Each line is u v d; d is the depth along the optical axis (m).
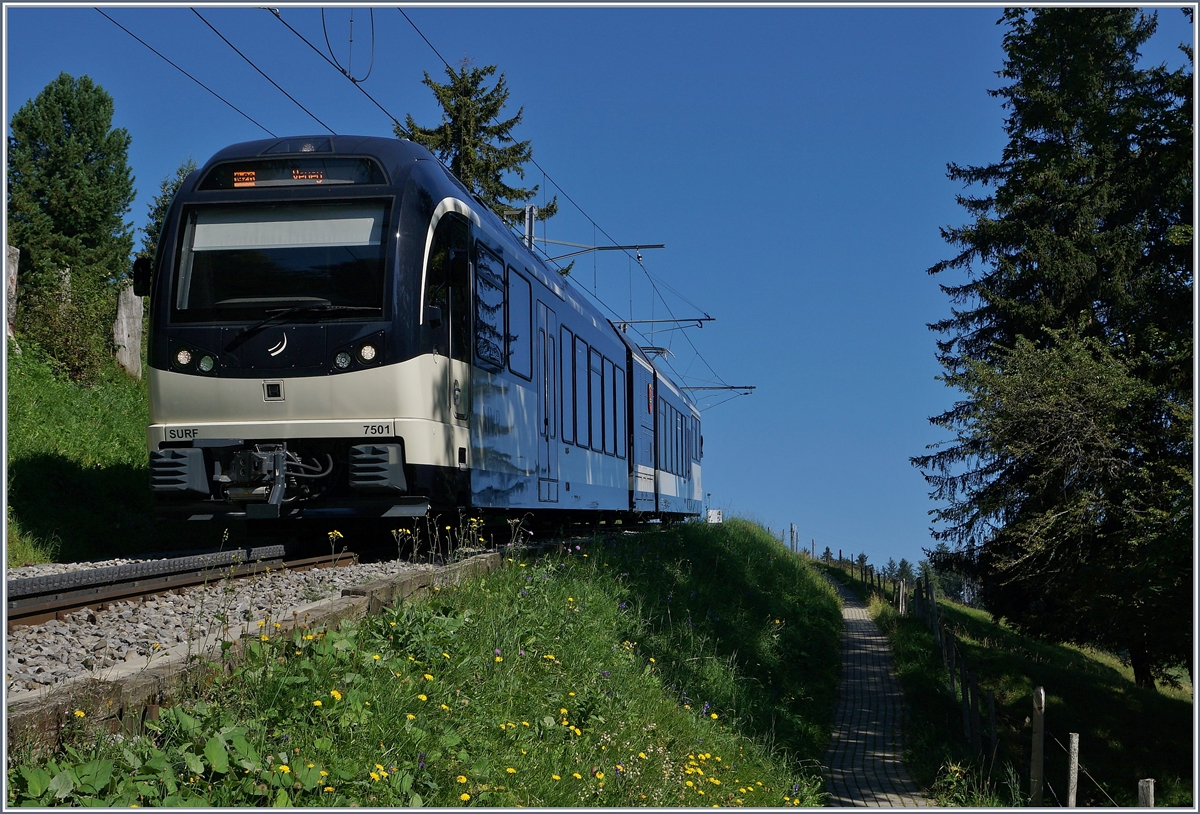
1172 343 17.66
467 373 10.70
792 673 15.73
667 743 8.11
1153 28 24.11
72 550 11.14
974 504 23.78
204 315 9.84
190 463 9.67
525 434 12.68
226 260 9.94
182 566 8.09
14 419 13.91
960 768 11.06
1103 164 23.34
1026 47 16.14
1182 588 15.17
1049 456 20.33
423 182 10.30
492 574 9.34
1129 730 18.64
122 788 3.88
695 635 12.86
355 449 9.60
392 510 9.68
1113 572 17.89
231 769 4.23
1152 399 19.72
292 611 6.77
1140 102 15.20
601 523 18.86
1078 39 15.71
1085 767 16.53
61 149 46.81
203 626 6.46
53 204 46.53
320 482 9.84
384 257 9.82
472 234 11.02
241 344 9.73
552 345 14.12
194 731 4.41
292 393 9.66
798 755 11.31
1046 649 29.33
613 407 18.19
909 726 13.73
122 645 5.83
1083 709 19.59
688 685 10.43
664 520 26.14
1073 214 25.66
